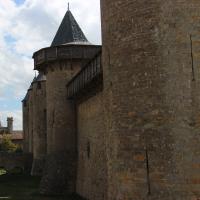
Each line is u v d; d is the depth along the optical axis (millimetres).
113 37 14664
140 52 13617
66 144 31875
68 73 32438
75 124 31984
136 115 13656
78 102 30406
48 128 33469
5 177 46781
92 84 23609
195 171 12617
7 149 76812
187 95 12867
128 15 14023
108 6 14961
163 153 12953
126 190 13836
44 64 33438
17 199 29156
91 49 32281
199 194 12539
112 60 14742
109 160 15109
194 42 12977
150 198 13102
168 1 13180
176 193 12695
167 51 13109
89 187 26281
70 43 33344
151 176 13141
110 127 14938
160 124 13062
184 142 12750
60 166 31547
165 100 13031
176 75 12977
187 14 13039
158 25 13266
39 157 48094
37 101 49031
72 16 35438
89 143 26469
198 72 12914
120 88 14289
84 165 28109
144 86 13477
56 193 31000
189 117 12805
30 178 44719
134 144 13672
